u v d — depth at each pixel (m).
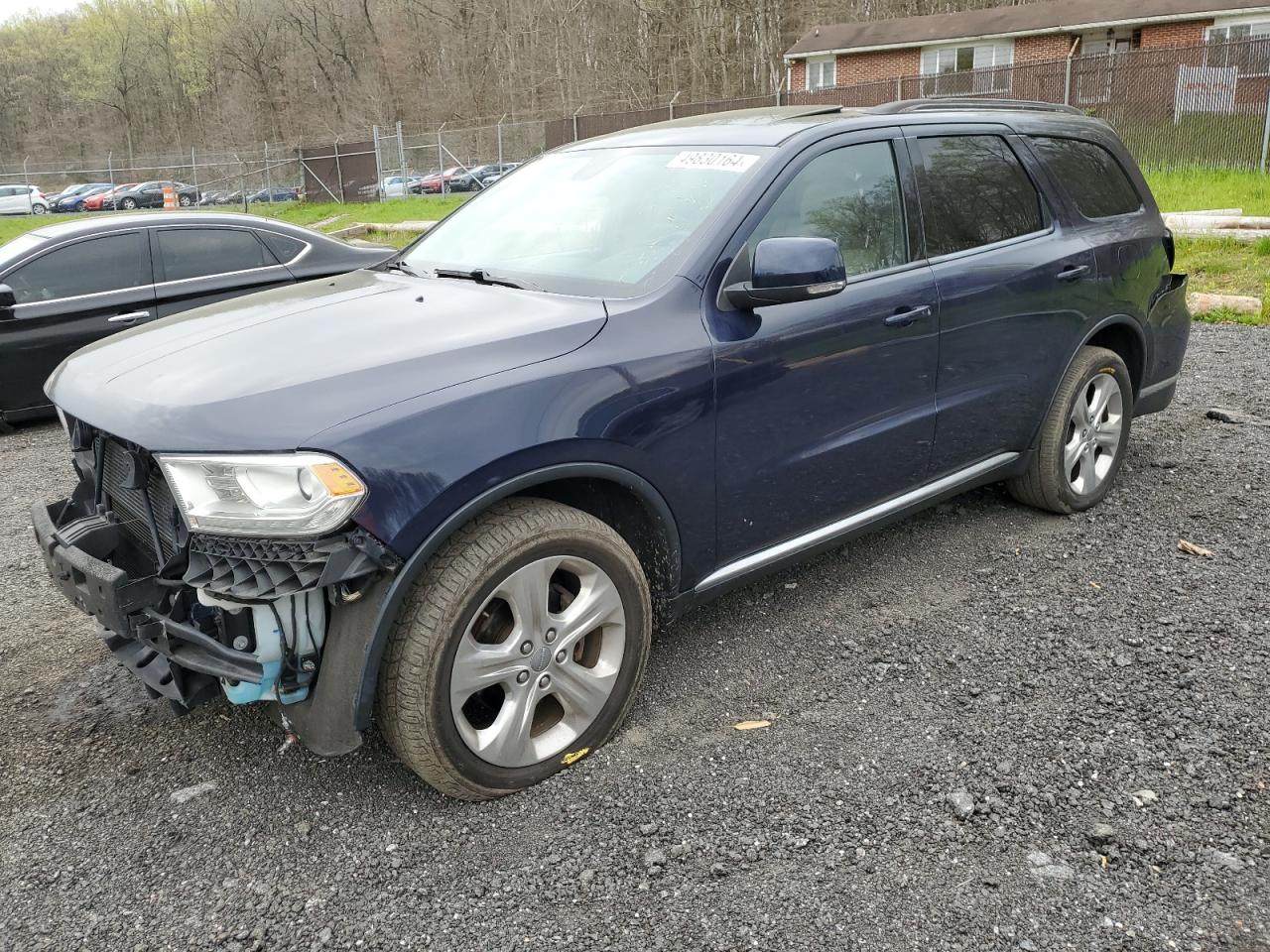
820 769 2.68
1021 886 2.23
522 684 2.56
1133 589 3.69
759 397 2.96
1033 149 4.11
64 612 3.88
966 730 2.84
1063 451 4.25
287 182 32.00
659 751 2.79
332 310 2.93
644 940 2.11
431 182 30.08
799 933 2.11
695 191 3.17
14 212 43.34
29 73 76.25
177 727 3.02
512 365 2.50
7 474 5.80
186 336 2.82
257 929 2.19
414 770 2.47
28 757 2.89
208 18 73.00
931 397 3.55
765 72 55.66
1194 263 9.93
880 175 3.45
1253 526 4.24
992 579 3.83
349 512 2.18
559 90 61.12
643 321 2.76
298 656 2.29
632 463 2.66
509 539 2.42
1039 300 3.89
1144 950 2.04
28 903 2.29
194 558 2.29
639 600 2.77
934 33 35.00
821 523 3.36
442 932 2.17
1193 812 2.45
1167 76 18.61
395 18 64.50
